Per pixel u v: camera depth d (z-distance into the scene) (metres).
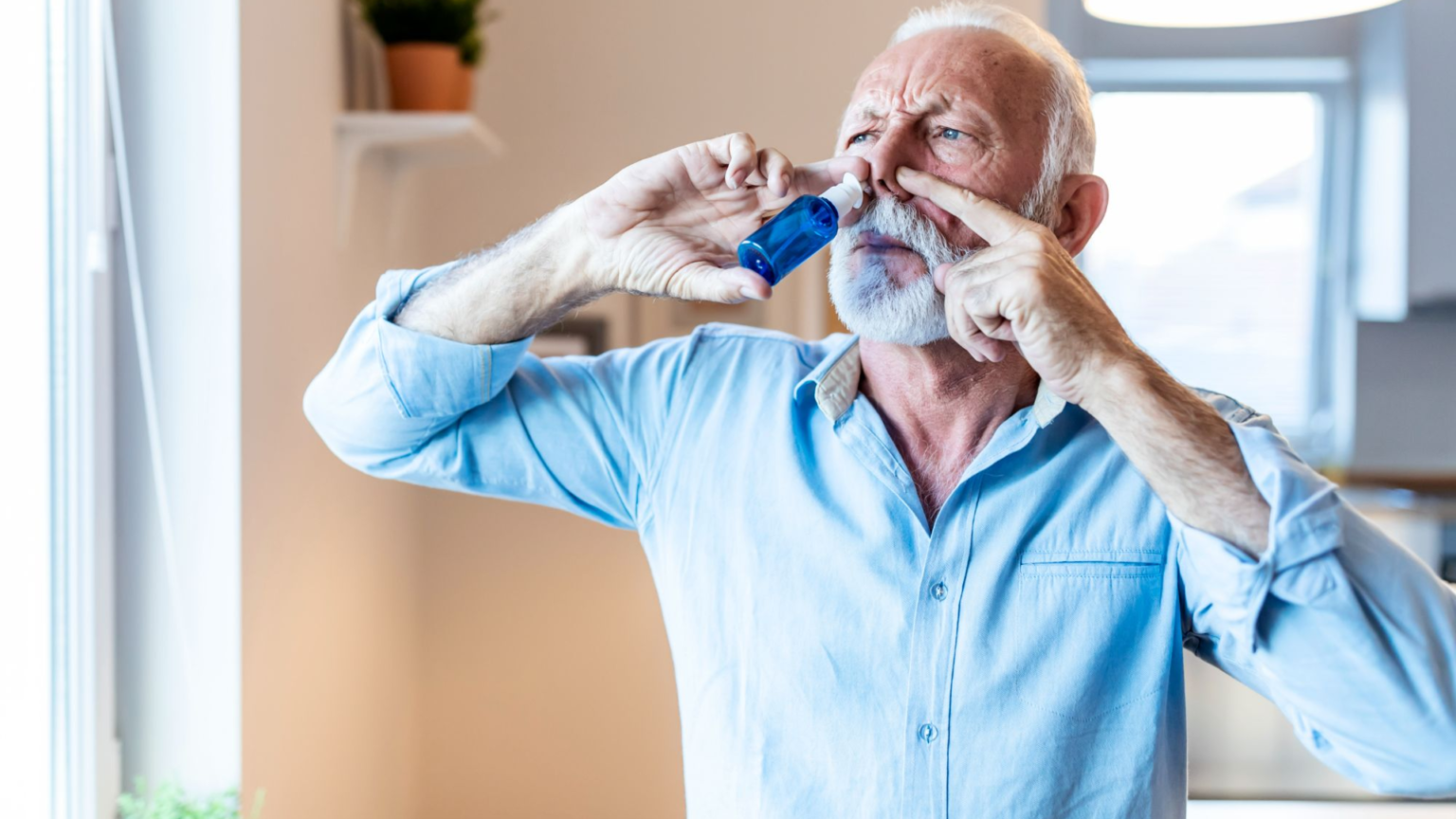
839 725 1.03
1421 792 0.92
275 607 1.65
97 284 1.39
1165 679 1.04
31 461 1.29
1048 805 1.00
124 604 1.49
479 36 2.28
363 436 1.15
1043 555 1.05
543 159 2.62
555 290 1.06
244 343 1.52
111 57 1.36
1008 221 0.96
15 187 1.28
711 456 1.15
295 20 1.75
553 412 1.19
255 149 1.56
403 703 2.46
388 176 2.31
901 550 1.06
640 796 2.62
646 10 2.62
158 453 1.43
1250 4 1.89
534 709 2.62
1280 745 2.75
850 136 1.10
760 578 1.08
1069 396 0.93
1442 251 3.26
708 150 1.00
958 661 1.03
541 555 2.61
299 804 1.76
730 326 1.23
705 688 1.10
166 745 1.49
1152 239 3.42
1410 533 2.91
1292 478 0.89
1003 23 1.14
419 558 2.58
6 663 1.28
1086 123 1.15
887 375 1.12
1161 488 0.93
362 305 2.16
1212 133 3.38
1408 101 3.24
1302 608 0.90
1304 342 3.43
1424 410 3.46
